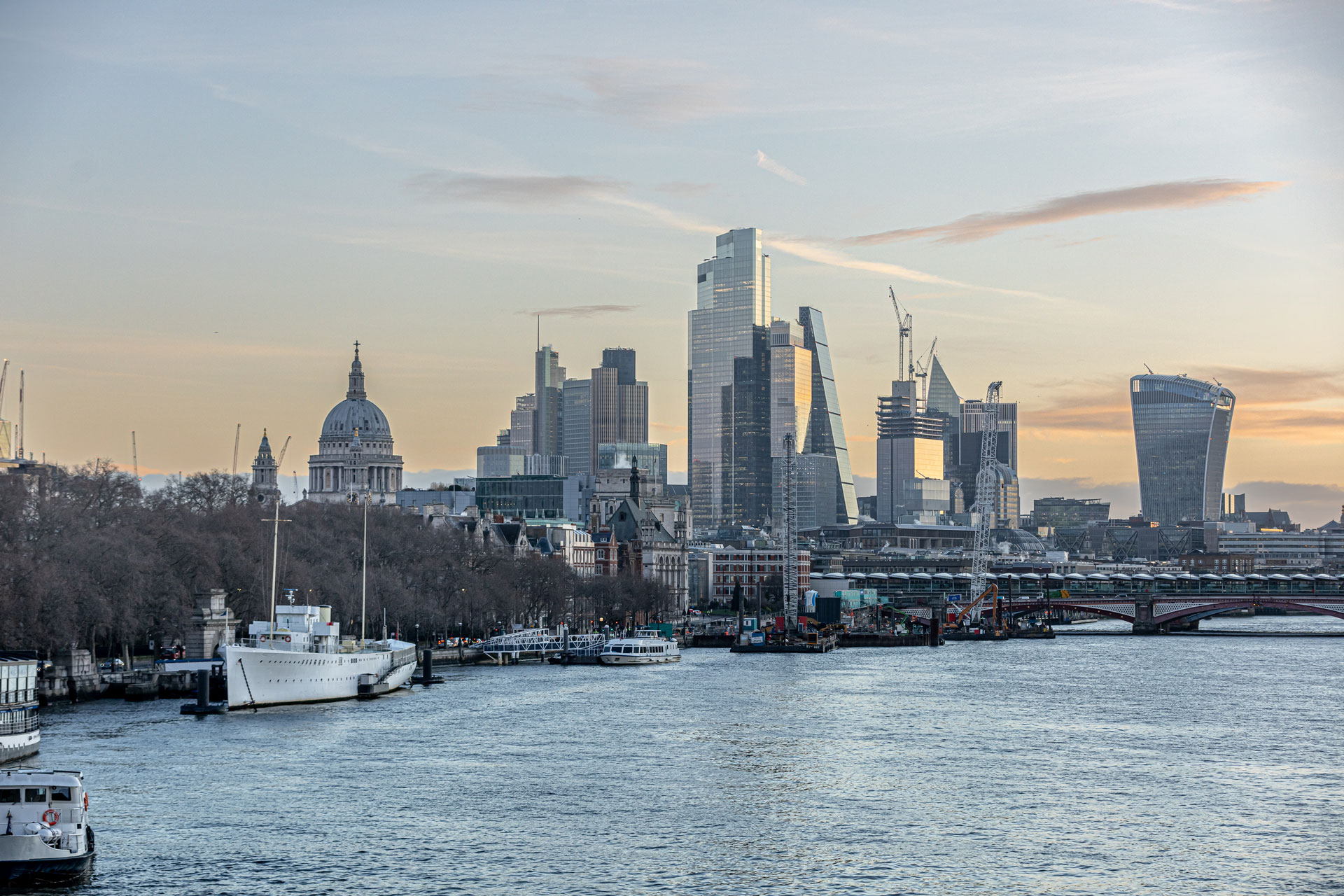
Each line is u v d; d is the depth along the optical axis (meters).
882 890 151.62
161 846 163.88
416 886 151.00
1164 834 176.25
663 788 199.50
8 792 152.00
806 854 164.88
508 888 150.62
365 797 190.38
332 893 148.00
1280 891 153.38
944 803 192.38
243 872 154.75
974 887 153.12
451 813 182.12
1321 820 184.00
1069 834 175.75
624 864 159.50
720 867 159.00
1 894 147.00
